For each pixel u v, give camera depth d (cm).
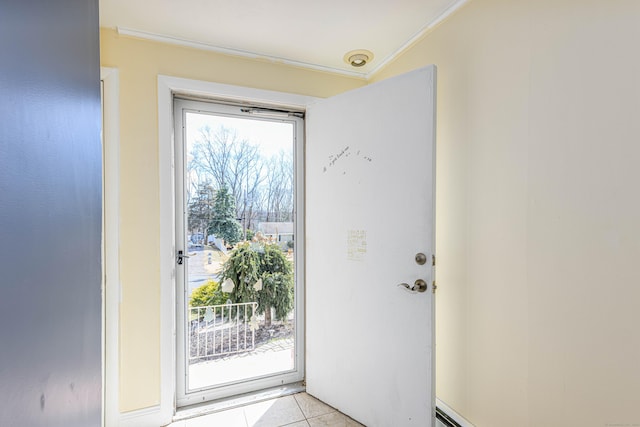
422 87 139
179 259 174
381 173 154
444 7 142
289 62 187
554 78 102
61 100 37
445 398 147
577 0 96
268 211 196
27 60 29
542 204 106
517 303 115
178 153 175
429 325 136
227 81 175
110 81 152
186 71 166
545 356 105
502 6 120
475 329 132
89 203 49
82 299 45
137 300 156
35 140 31
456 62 142
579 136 95
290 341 202
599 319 91
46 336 33
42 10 33
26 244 29
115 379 152
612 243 88
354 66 194
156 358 159
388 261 151
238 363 189
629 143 84
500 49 121
